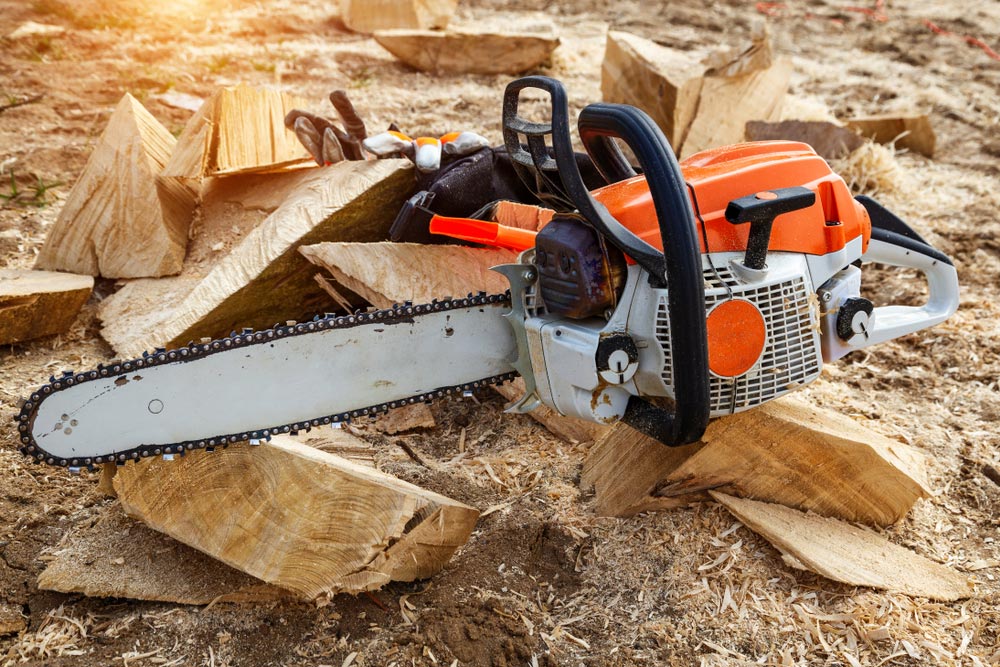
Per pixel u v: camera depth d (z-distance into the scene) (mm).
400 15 4074
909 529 1511
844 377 1870
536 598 1405
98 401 1260
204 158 1900
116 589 1372
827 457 1447
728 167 1339
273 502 1330
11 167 2500
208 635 1354
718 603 1392
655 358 1278
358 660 1326
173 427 1292
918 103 3588
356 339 1331
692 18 4773
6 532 1472
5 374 1758
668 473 1456
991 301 2102
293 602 1387
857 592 1394
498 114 3166
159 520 1351
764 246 1276
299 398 1329
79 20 3971
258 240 1756
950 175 2875
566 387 1321
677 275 1188
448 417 1705
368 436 1651
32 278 1879
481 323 1376
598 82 3625
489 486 1562
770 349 1315
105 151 1987
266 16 4219
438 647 1336
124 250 1952
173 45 3748
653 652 1342
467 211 1716
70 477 1564
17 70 3332
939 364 1902
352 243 1675
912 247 1515
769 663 1331
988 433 1714
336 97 1875
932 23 4918
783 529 1436
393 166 1781
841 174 2691
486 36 3572
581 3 4941
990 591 1424
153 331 1730
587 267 1266
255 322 1762
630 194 1303
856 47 4453
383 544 1336
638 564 1436
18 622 1359
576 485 1563
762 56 2721
